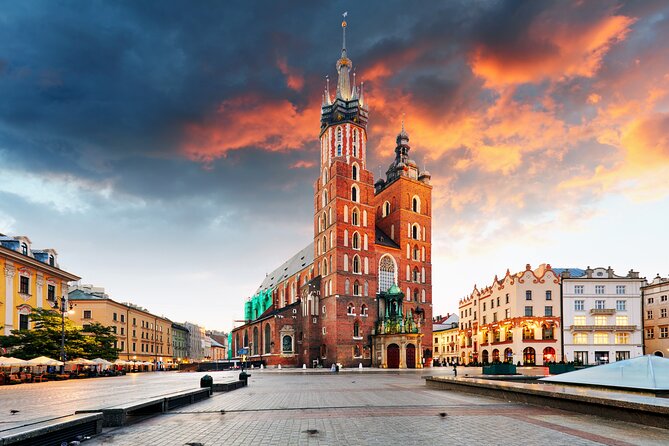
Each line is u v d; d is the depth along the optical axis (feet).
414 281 331.16
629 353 279.69
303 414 58.49
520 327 286.25
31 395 84.43
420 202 345.92
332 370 230.48
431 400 74.95
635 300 285.84
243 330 409.49
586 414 56.03
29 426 37.37
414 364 279.90
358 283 303.68
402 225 333.83
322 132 341.00
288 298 406.00
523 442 39.83
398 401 73.72
